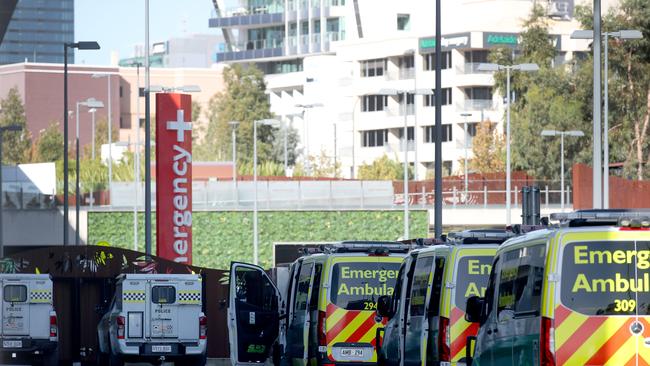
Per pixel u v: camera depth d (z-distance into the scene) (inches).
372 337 3228.3
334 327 3221.0
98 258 4923.7
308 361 3398.1
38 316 4503.0
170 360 4323.3
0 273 4734.3
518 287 1984.5
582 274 1798.7
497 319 2103.8
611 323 1787.6
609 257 1796.3
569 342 1793.8
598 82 4249.5
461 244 2405.3
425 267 2615.7
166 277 4259.4
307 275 3565.5
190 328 4271.7
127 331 4237.2
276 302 4033.0
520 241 1993.1
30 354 4522.6
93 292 4906.5
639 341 1784.0
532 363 1883.6
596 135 4249.5
